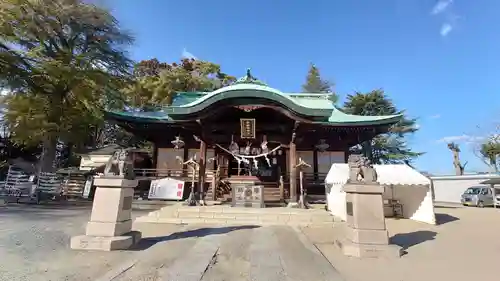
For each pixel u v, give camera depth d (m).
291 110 14.30
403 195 14.08
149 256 6.11
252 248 7.09
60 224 9.93
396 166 13.30
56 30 20.47
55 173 20.05
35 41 20.67
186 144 21.81
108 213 6.82
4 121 24.59
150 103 34.69
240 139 16.56
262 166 20.38
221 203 15.75
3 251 6.12
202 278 4.84
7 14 17.91
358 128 20.30
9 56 17.81
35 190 18.09
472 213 17.05
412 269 5.57
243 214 11.99
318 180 19.59
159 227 10.11
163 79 35.31
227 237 8.39
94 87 22.11
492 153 36.97
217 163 19.88
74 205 17.17
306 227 10.70
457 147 41.09
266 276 5.01
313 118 14.44
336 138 21.36
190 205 14.40
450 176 34.47
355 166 7.27
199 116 14.62
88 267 5.24
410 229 10.67
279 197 17.25
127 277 4.76
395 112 38.06
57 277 4.66
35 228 9.02
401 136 38.44
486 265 5.89
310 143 21.20
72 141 23.75
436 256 6.62
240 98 14.38
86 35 22.33
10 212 12.84
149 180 20.34
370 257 6.40
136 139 34.59
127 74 25.19
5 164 30.88
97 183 6.99
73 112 21.91
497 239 8.73
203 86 38.16
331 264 5.82
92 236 6.64
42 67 19.22
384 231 6.64
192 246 7.15
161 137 22.05
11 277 4.58
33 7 18.80
